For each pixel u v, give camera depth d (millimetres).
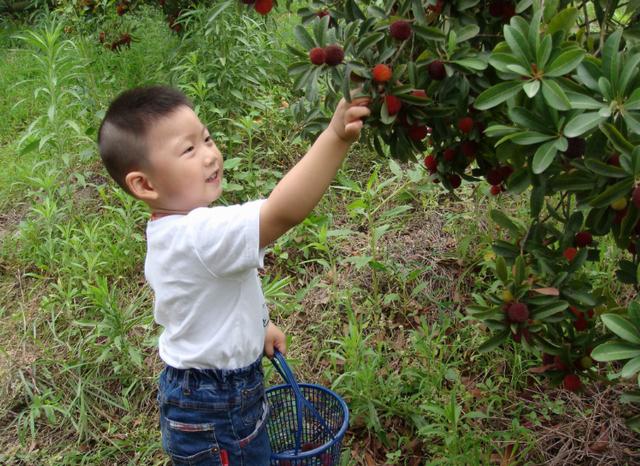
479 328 3299
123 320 3367
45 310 3615
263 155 4578
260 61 5262
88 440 3078
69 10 5426
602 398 2957
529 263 2164
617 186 1669
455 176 2297
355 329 2979
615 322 1754
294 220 1846
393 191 4195
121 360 3338
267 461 2287
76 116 5004
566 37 1871
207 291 2004
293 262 3887
